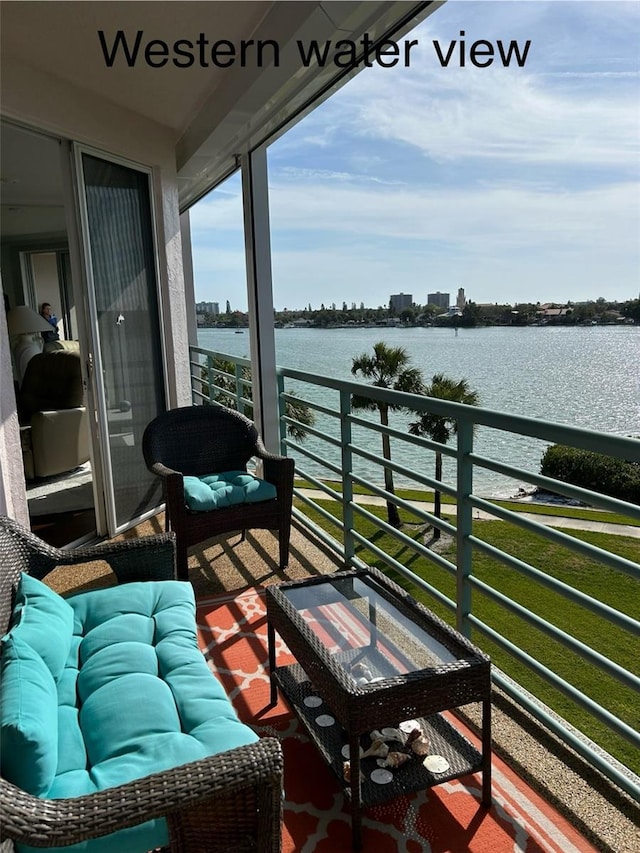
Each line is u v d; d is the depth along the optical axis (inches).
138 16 100.9
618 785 63.9
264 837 45.2
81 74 124.7
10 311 227.5
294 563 132.9
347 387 119.5
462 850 60.1
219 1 97.0
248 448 140.3
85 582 125.5
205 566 131.8
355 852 60.1
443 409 86.1
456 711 80.4
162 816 42.7
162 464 129.5
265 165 161.3
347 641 69.9
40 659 56.6
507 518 76.0
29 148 154.9
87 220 138.6
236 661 95.1
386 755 65.2
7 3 95.4
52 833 38.6
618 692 122.0
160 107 146.7
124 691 59.1
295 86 114.6
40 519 164.6
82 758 51.5
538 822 63.0
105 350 146.6
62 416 190.1
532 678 129.0
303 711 73.2
